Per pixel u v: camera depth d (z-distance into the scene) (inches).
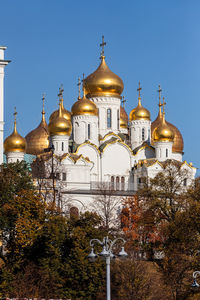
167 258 3026.6
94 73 5689.0
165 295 2842.0
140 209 4456.2
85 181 5246.1
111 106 5669.3
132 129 5816.9
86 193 5000.0
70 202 4913.9
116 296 2689.5
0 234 3260.3
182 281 3083.2
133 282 2694.4
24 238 2977.4
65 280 2775.6
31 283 2731.3
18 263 2923.2
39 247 2930.6
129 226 4505.4
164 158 5526.6
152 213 4195.4
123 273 2728.8
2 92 3971.5
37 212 3125.0
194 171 5452.8
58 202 4313.5
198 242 3171.8
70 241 2910.9
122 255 2181.3
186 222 3201.3
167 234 3353.8
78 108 5521.7
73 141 5541.3
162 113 5861.2
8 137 5167.3
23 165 3641.7
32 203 3137.3
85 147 5438.0
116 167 5521.7
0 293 2733.8
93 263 2760.8
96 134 5551.2
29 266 2805.1
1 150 3939.5
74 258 2783.0
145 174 5364.2
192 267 2947.8
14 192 3373.5
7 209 3134.8
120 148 5556.1
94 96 5669.3
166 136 5521.7
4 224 3112.7
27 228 3002.0
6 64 3988.7
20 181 3432.6
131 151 5575.8
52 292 2716.5
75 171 5231.3
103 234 3029.0
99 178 5457.7
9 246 3043.8
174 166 5285.4
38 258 2888.8
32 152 5851.4
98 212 4894.2
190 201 3688.5
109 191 4894.2
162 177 4274.1
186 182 5275.6
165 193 4180.6
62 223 3016.7
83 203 4977.9
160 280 3034.0
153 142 5762.8
